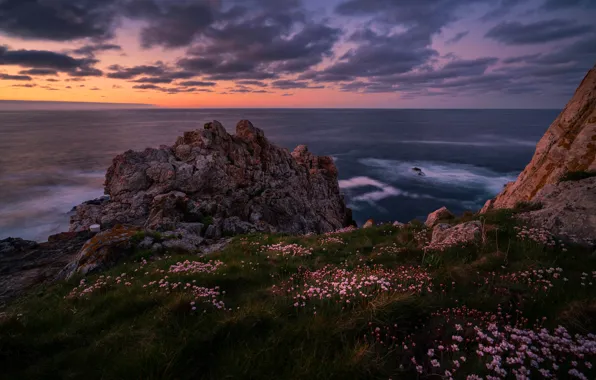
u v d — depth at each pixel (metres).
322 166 48.84
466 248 9.51
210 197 29.11
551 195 11.81
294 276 9.02
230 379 4.41
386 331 5.12
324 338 4.98
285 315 5.99
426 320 5.43
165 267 10.67
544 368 4.25
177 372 4.60
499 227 10.17
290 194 35.75
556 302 5.92
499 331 5.05
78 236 21.83
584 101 16.02
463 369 4.20
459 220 13.77
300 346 4.84
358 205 57.97
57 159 85.88
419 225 14.89
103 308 7.32
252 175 34.12
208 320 5.95
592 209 9.36
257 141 38.19
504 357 4.45
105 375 4.63
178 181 28.80
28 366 5.15
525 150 116.44
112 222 25.67
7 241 20.09
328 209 42.53
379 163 94.06
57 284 10.95
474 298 6.09
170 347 5.00
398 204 58.28
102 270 12.02
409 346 4.80
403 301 5.62
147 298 7.24
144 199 27.81
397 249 10.73
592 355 4.34
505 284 6.47
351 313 5.69
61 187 54.78
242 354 4.86
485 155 106.25
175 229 19.08
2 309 9.74
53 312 7.36
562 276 6.91
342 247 12.55
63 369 5.01
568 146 15.37
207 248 14.76
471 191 64.56
